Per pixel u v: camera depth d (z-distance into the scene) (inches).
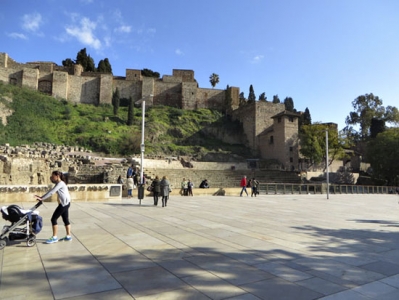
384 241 352.5
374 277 223.1
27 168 1434.5
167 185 681.0
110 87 3348.9
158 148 2518.5
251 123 2989.7
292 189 1358.3
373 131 3289.9
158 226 415.5
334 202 956.6
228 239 339.3
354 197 1280.8
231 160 2559.1
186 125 3105.3
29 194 703.7
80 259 251.3
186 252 279.4
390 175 2375.7
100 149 2292.1
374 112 3555.6
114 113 3016.7
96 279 205.3
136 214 534.6
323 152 2349.9
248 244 316.5
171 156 2364.7
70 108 2974.9
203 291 187.9
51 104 2913.4
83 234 352.5
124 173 1560.0
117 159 1932.8
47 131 2433.6
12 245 294.7
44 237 333.7
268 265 245.3
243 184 1114.7
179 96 3639.3
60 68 3467.0
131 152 2308.1
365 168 2987.2
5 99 2529.5
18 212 288.5
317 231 407.2
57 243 306.3
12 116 2417.6
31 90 3002.0
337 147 2417.6
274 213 599.5
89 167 1582.2
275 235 368.8
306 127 2459.4
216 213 573.3
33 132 2310.5
